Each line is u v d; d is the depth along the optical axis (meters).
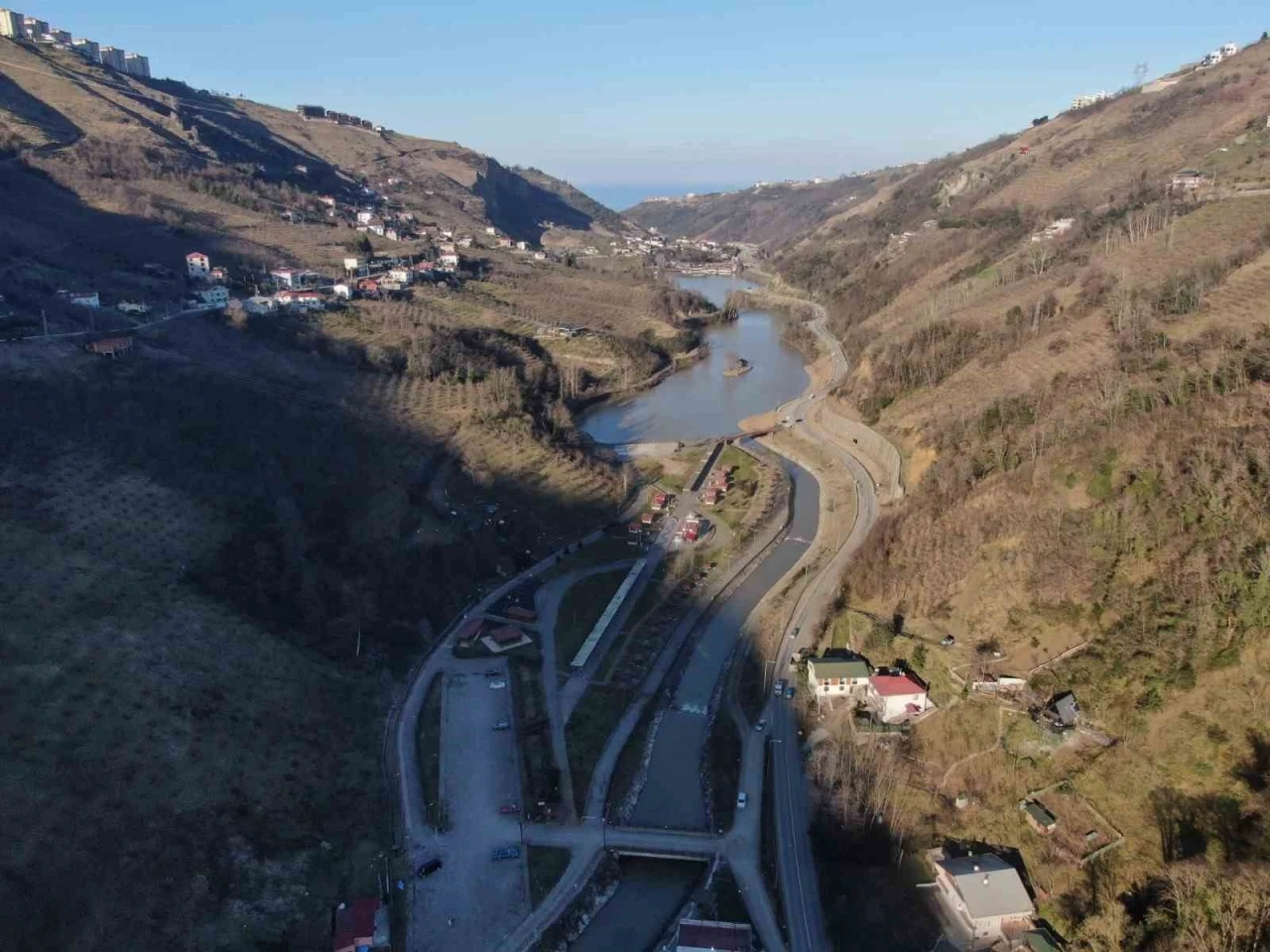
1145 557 90.69
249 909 72.38
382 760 93.50
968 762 86.69
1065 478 105.75
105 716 84.25
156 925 68.38
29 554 102.19
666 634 117.38
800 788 88.88
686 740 97.75
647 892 80.00
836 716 97.31
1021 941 71.69
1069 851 76.56
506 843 82.81
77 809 74.06
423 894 77.06
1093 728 83.81
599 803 87.81
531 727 98.69
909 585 110.88
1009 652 94.81
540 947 72.62
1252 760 73.38
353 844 81.75
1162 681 81.19
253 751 87.31
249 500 125.81
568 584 130.50
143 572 106.31
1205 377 105.56
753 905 76.06
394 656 109.94
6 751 76.81
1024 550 102.25
